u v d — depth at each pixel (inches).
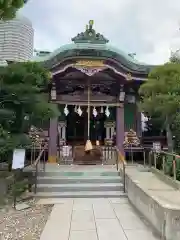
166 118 457.4
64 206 316.2
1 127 354.3
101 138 629.3
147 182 353.7
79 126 629.0
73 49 519.2
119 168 468.4
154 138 593.3
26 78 364.2
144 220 264.8
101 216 278.7
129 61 550.0
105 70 539.2
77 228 243.8
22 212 291.6
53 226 248.8
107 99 575.5
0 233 230.1
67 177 405.1
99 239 218.5
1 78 359.6
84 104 571.5
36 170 370.0
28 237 222.1
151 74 442.3
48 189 370.9
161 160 442.3
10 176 342.3
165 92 424.8
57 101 561.3
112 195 359.3
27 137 371.9
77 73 557.0
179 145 445.4
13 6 254.2
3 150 335.6
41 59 594.2
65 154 530.9
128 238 220.2
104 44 587.8
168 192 301.6
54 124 557.0
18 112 389.7
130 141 568.7
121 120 576.4
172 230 205.9
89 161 529.3
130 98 604.7
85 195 356.8
